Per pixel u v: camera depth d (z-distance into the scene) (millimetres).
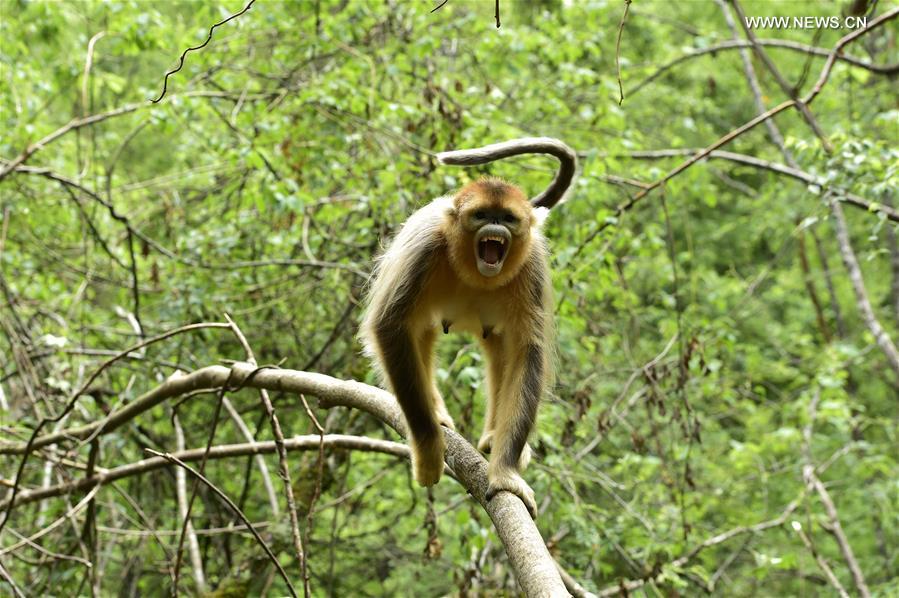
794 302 23656
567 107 13500
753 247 25188
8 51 12703
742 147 20109
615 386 14078
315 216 12578
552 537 10227
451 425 7195
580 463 11172
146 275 13344
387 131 11633
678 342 11836
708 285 18500
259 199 11023
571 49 12992
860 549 18344
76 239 14016
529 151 7605
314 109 12164
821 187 10312
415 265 6480
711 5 21969
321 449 6895
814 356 17328
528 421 6168
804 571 14859
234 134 12719
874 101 18703
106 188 12969
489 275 6359
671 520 11648
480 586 10695
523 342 6586
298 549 6379
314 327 13766
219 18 11828
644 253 12352
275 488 13766
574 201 11297
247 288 12469
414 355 6367
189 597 10734
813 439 17844
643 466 12875
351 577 14406
